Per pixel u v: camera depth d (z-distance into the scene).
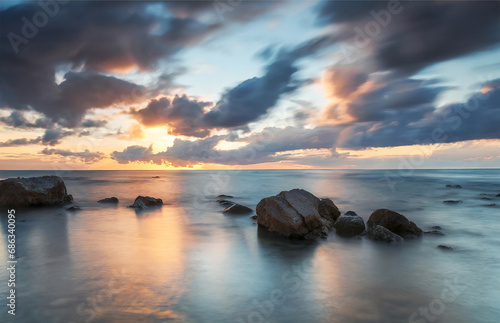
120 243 12.34
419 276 8.88
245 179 73.31
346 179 70.12
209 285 8.13
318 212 14.65
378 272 9.21
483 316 6.57
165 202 25.91
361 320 6.37
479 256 10.80
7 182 21.05
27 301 7.05
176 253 11.00
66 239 12.92
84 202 24.86
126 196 30.80
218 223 16.73
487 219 18.11
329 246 12.05
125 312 6.59
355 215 16.14
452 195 31.67
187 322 6.25
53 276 8.59
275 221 14.05
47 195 21.98
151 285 8.05
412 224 14.05
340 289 7.94
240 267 9.60
